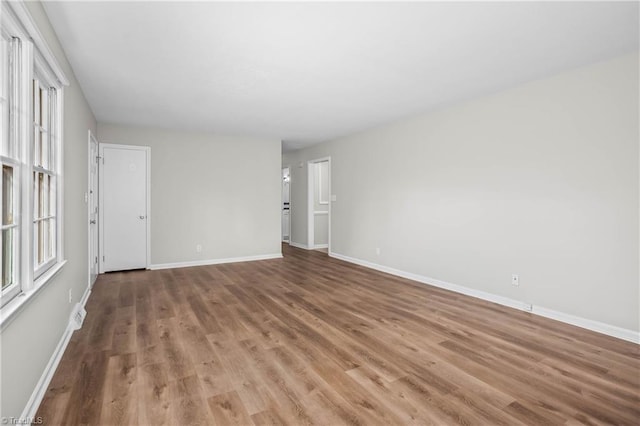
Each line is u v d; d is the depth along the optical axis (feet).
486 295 12.82
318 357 8.11
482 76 10.83
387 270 17.69
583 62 9.74
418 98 13.10
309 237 25.45
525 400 6.42
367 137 18.99
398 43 8.58
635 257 9.10
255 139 21.09
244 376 7.22
